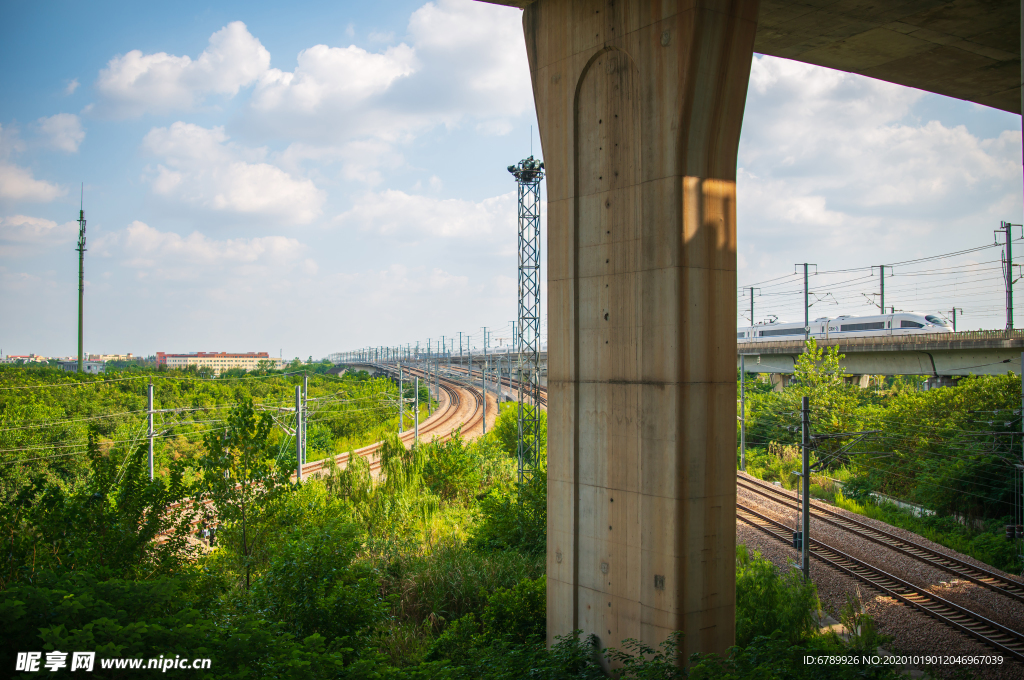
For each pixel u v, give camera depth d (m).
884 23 13.41
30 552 10.38
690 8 10.17
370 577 12.55
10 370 46.78
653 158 10.91
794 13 13.02
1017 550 20.28
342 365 180.25
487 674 10.09
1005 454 23.94
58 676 5.71
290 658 7.77
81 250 58.56
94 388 42.91
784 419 38.62
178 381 51.34
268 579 11.53
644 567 10.85
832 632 13.98
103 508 11.27
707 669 8.56
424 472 28.78
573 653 11.13
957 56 14.95
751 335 55.91
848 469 32.84
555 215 12.80
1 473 26.73
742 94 10.87
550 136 12.88
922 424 29.56
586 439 12.09
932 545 20.59
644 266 11.05
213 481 12.79
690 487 10.50
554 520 12.59
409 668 9.85
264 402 47.16
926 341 31.30
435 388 86.50
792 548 20.22
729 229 11.02
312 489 23.11
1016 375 26.61
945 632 13.73
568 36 12.43
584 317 12.20
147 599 8.09
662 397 10.70
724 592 10.78
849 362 37.62
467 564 16.97
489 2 13.18
